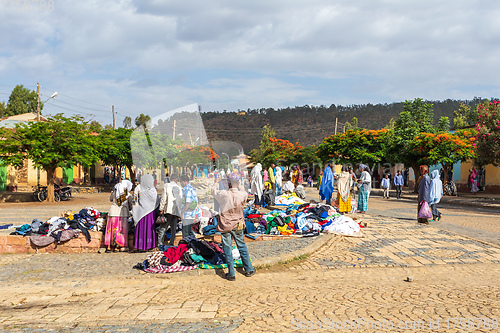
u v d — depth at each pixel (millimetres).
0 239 8320
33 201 21641
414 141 27312
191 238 7203
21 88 58844
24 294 5555
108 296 5441
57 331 4070
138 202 8000
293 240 9023
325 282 6168
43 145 19906
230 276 6293
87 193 28797
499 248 8562
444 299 5133
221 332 3959
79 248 8336
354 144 38594
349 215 13680
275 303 4980
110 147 26078
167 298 5305
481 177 30125
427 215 11703
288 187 17438
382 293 5457
